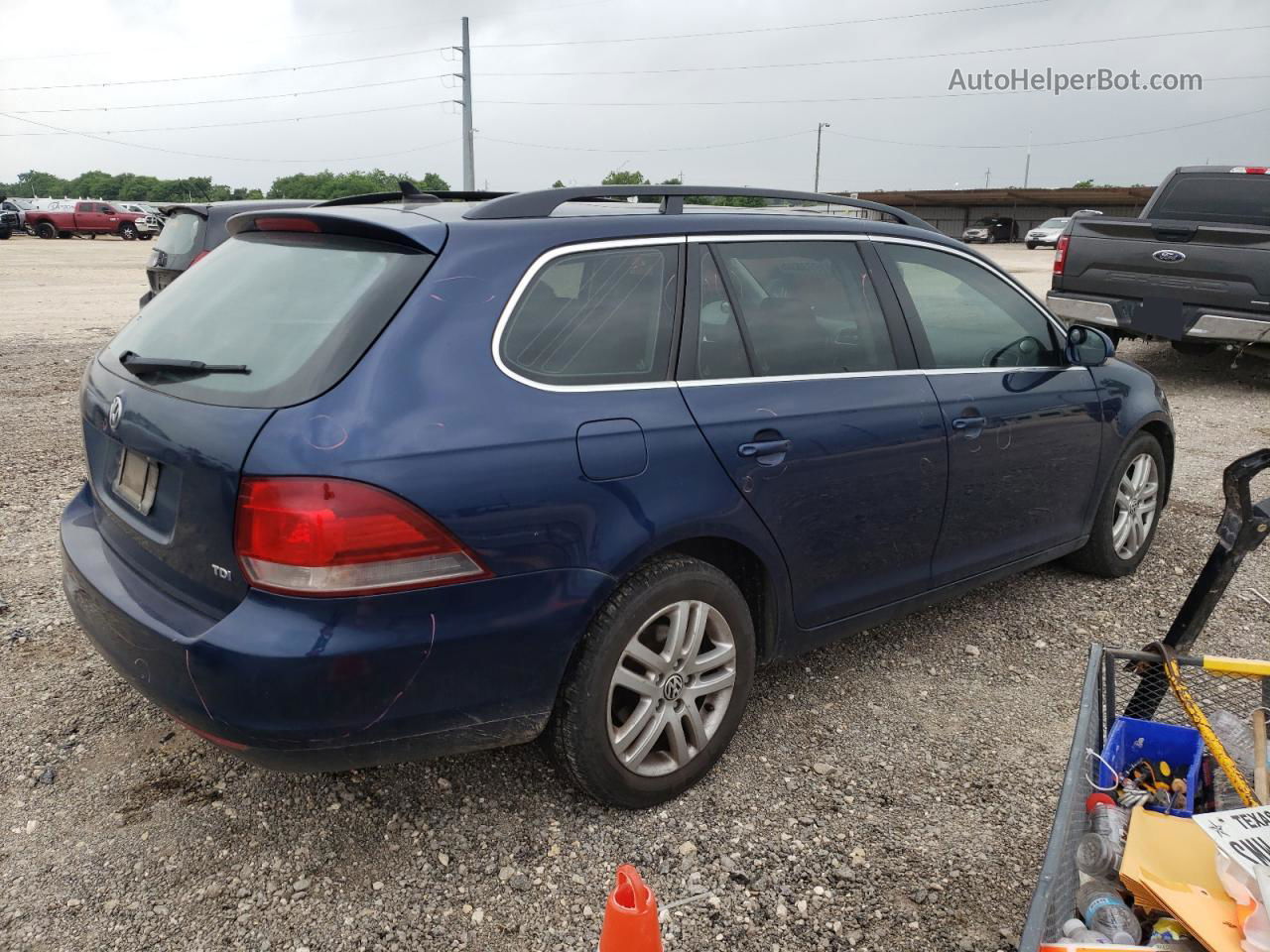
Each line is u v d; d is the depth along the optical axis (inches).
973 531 152.9
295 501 89.3
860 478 131.6
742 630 122.0
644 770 116.0
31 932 97.3
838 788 123.7
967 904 104.3
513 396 100.8
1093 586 189.8
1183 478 264.5
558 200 115.6
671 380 114.8
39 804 116.8
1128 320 376.8
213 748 129.0
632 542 106.6
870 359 137.3
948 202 2359.7
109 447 116.2
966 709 143.8
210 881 105.0
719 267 123.4
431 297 99.9
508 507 97.9
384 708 95.3
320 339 97.7
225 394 98.7
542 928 99.7
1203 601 108.7
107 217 1615.4
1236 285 348.5
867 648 163.2
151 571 105.6
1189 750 103.3
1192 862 83.4
